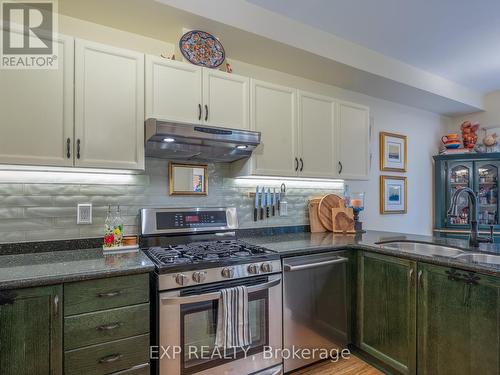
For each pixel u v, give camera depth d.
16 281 1.20
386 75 2.96
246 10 2.12
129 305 1.43
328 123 2.61
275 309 1.85
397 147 3.71
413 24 2.42
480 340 1.45
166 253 1.76
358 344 2.15
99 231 1.94
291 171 2.39
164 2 1.81
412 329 1.77
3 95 1.47
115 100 1.73
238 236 2.48
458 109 4.01
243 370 1.72
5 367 1.19
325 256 2.10
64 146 1.59
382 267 1.98
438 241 2.17
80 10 1.86
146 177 2.12
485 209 3.84
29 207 1.75
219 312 1.60
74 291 1.32
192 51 2.04
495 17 2.33
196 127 1.79
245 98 2.17
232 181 2.48
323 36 2.52
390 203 3.62
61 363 1.28
